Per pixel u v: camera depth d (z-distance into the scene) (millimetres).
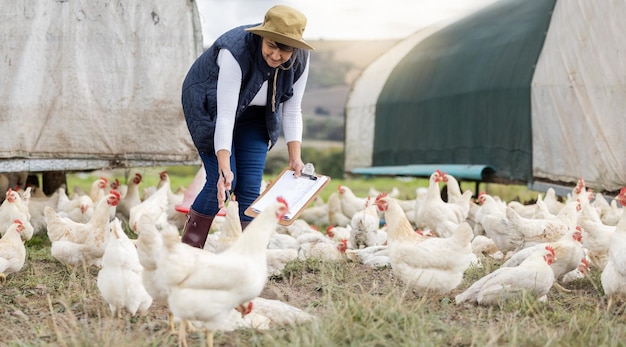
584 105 11727
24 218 9312
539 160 12938
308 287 6871
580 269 7281
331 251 8344
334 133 46312
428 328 4949
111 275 5383
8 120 10070
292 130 6352
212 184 6168
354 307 5113
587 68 11625
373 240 9734
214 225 11250
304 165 6156
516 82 13484
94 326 5055
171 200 11266
